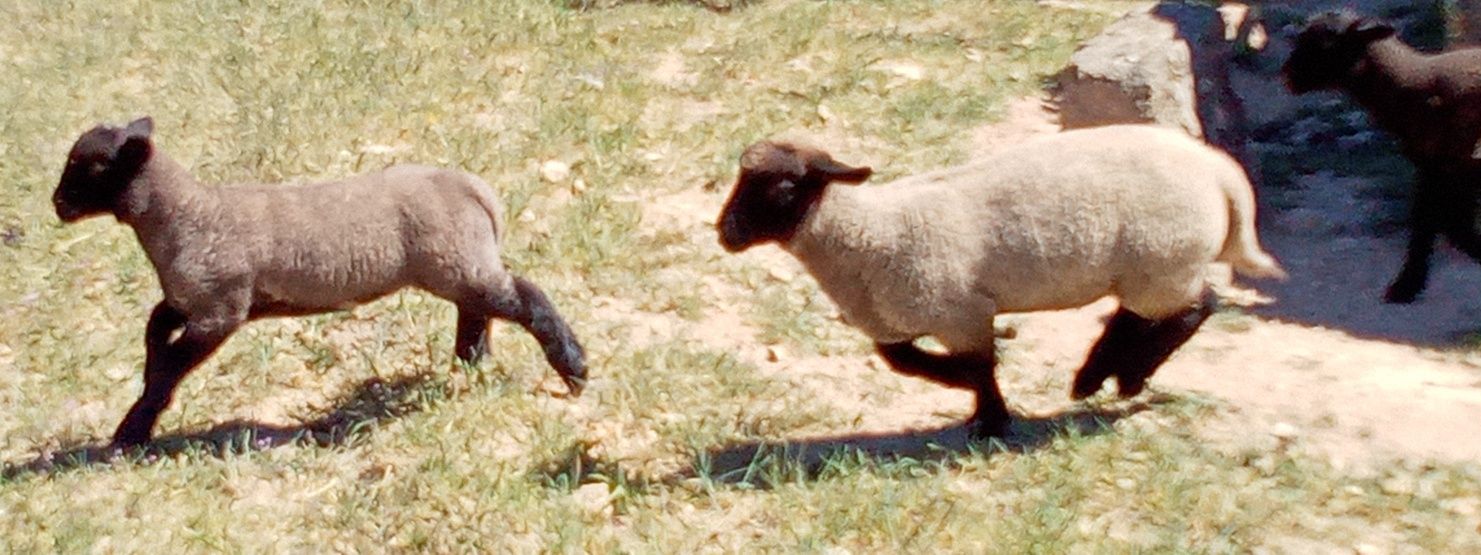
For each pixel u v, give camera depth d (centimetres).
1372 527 390
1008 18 623
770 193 389
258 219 409
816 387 438
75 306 468
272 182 512
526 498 396
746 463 410
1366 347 468
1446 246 523
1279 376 447
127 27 604
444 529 391
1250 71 644
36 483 404
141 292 473
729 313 466
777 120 545
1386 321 484
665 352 445
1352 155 580
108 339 457
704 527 390
